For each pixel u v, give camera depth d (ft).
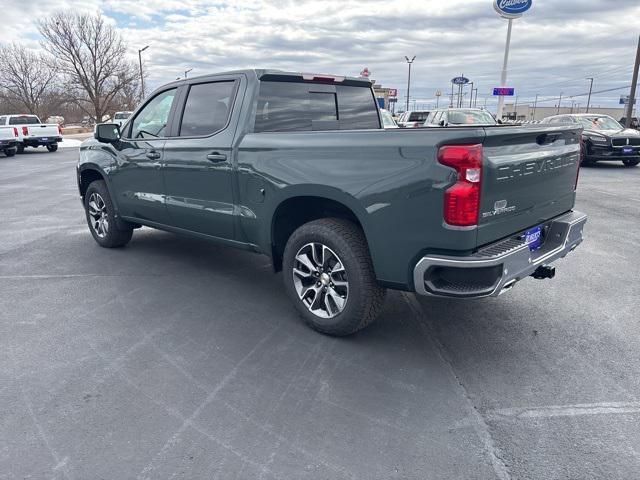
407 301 14.97
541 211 12.21
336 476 7.86
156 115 16.70
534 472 7.95
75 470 7.98
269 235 13.20
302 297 12.82
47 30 144.97
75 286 16.19
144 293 15.58
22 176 49.21
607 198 31.48
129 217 18.58
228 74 14.35
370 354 11.72
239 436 8.80
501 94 75.00
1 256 19.60
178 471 7.96
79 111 200.13
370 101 16.76
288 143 12.33
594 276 17.02
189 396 10.00
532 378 10.69
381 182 10.59
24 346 12.06
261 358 11.52
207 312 14.14
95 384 10.43
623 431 8.91
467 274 9.95
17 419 9.25
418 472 7.95
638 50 86.38
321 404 9.75
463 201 9.64
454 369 11.06
